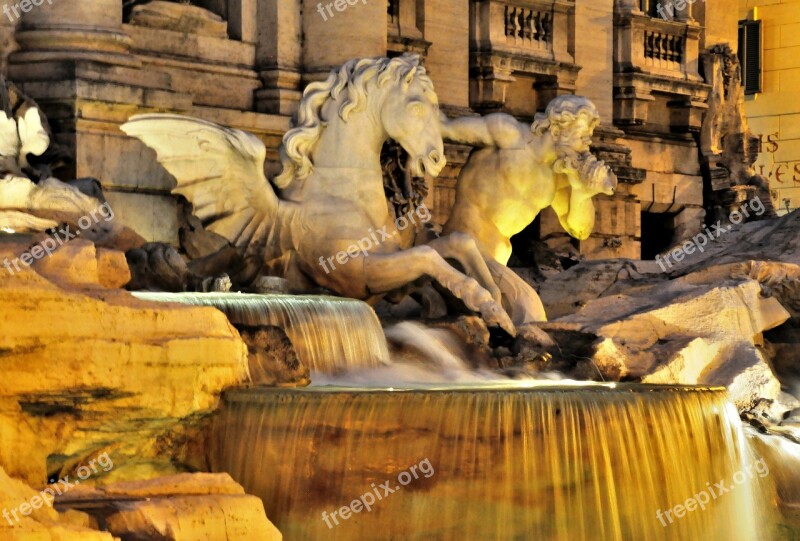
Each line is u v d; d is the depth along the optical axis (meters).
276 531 17.03
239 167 25.03
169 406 18.09
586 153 26.94
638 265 31.50
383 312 26.20
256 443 18.47
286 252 25.23
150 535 16.06
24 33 26.84
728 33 45.44
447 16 36.22
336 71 25.59
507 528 18.48
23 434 17.11
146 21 29.20
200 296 21.03
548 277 33.38
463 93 36.62
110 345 17.53
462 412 18.45
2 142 23.98
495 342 24.69
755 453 23.34
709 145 44.22
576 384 21.42
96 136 26.70
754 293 27.61
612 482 19.19
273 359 20.08
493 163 27.12
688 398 20.45
